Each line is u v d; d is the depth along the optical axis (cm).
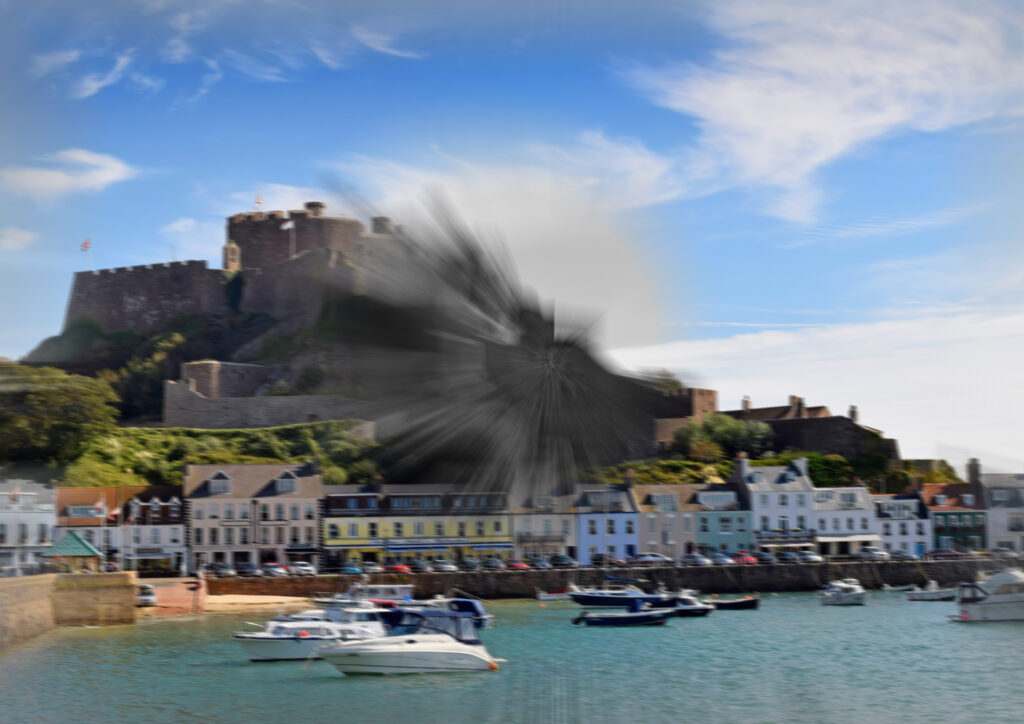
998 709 4872
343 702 4941
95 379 18000
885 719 4703
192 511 11069
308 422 16212
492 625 7612
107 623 7594
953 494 12731
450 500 11425
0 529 9331
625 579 10069
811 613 8506
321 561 11050
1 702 4953
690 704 4988
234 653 6194
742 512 12106
